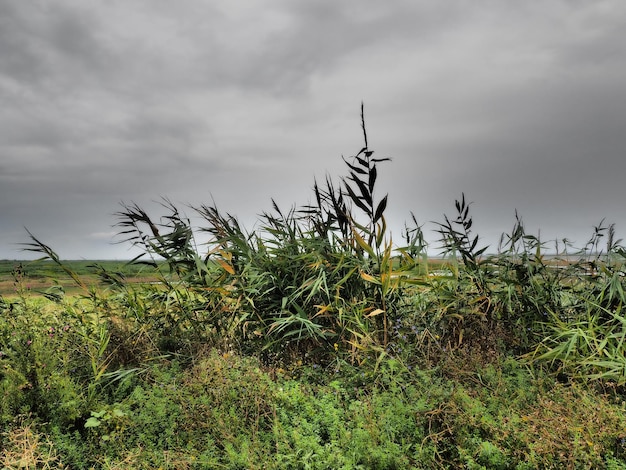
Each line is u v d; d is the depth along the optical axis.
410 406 3.63
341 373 4.58
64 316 5.23
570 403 3.71
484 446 3.10
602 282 5.20
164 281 5.47
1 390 3.94
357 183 5.02
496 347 4.88
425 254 5.05
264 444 3.47
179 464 3.26
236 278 5.27
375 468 3.09
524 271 5.37
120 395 4.36
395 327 5.04
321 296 5.22
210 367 4.40
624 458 3.07
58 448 3.48
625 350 4.47
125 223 5.37
